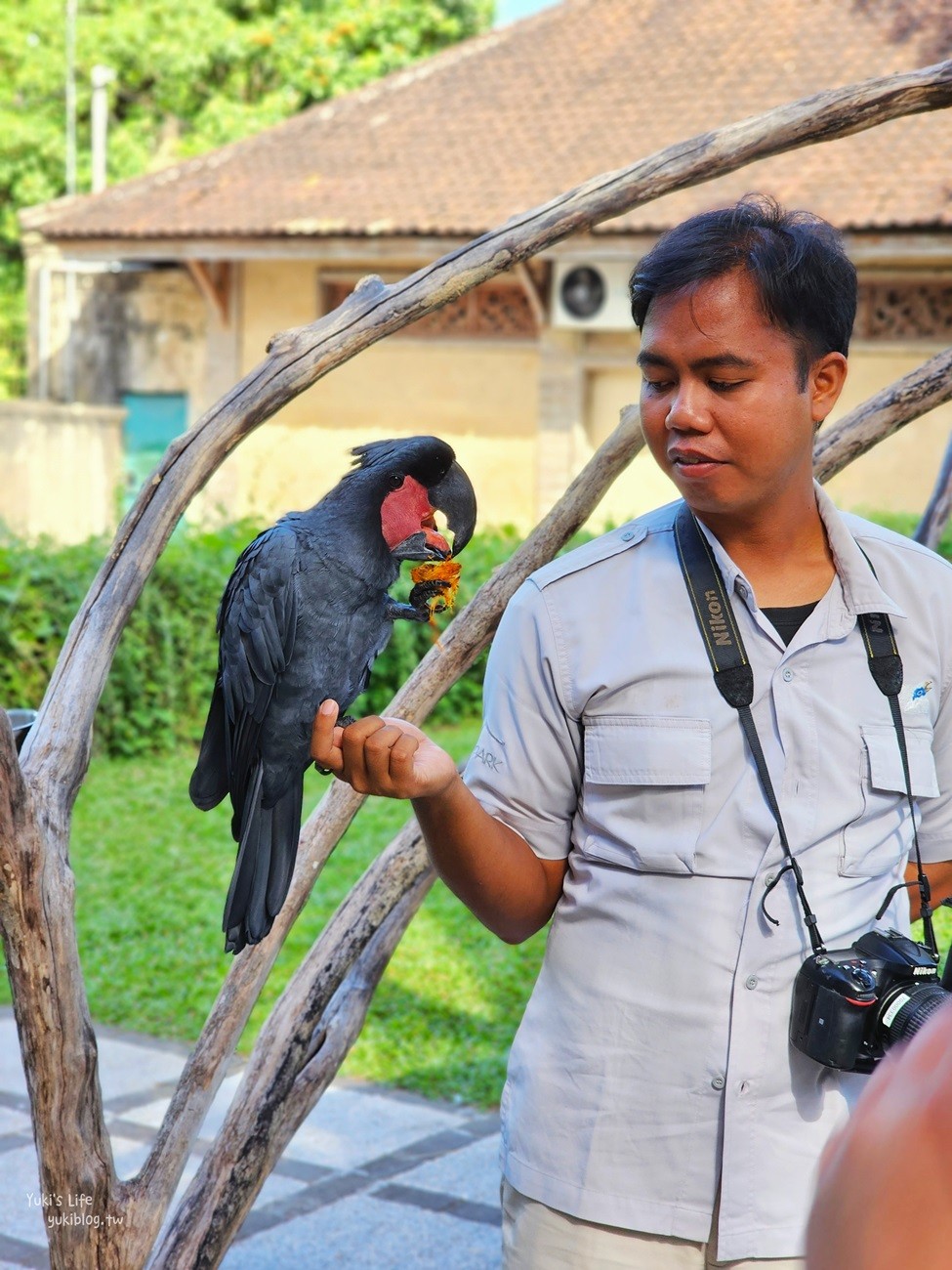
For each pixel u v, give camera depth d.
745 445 1.88
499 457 15.67
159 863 7.14
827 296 1.89
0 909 2.08
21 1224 3.83
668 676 1.94
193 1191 2.46
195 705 9.44
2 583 8.59
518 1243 1.97
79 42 21.80
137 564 2.35
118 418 16.92
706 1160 1.87
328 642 1.95
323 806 2.54
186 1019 5.37
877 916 1.97
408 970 5.84
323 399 16.36
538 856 2.06
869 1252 0.89
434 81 17.64
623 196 2.58
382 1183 4.14
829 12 16.34
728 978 1.88
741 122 2.62
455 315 15.80
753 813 1.90
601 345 15.00
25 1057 2.15
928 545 3.44
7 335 23.56
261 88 23.06
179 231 15.59
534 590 2.04
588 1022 1.93
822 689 1.95
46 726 2.23
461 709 10.56
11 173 22.38
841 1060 1.78
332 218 15.23
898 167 13.56
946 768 2.10
